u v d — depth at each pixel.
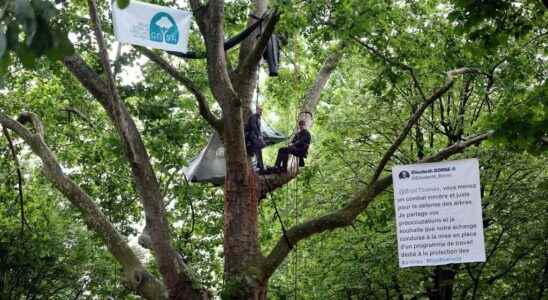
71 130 26.09
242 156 17.16
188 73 22.86
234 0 22.44
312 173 26.41
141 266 17.41
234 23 22.44
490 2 14.34
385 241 26.20
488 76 18.34
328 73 21.66
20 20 5.12
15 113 24.98
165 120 21.70
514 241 25.62
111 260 34.12
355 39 17.77
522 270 26.83
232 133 16.91
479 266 26.17
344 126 27.78
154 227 17.45
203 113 17.06
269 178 18.33
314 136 30.94
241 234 17.27
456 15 14.99
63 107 25.31
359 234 27.03
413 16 20.19
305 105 21.11
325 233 28.30
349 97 28.58
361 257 26.77
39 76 24.81
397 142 17.09
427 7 20.48
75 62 17.81
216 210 27.84
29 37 5.15
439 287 26.95
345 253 27.19
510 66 18.61
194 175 19.45
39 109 25.00
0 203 28.31
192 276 17.31
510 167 25.42
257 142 17.98
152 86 21.67
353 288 27.30
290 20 16.55
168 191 25.72
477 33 15.34
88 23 20.38
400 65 18.58
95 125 25.38
